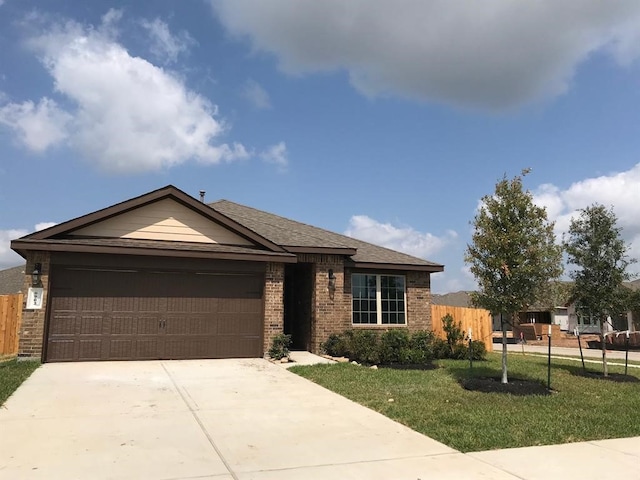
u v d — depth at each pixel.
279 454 5.99
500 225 10.52
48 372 10.90
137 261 13.09
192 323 13.47
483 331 20.69
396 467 5.61
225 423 7.34
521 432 7.11
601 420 7.95
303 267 16.78
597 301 12.82
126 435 6.60
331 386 10.22
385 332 15.06
